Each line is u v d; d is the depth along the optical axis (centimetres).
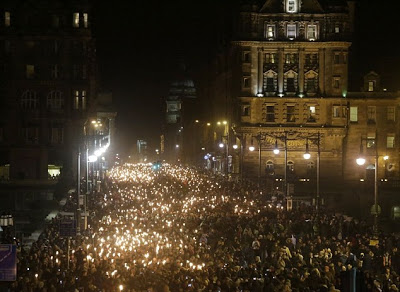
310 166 14125
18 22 13350
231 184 10925
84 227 6359
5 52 13338
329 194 11588
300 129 14025
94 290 3828
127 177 14350
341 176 14125
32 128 13362
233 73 14438
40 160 13325
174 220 7131
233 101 14425
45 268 4291
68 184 11381
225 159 14875
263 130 14025
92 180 11412
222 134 16088
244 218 6956
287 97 14088
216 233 6059
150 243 5522
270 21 14100
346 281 3322
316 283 3738
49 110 13388
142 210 8031
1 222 5144
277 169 14125
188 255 4953
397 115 14162
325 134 14062
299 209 7825
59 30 13400
